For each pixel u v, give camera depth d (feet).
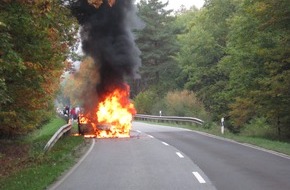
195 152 57.41
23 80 52.24
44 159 46.60
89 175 38.65
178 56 207.00
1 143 67.51
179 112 153.69
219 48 162.91
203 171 40.81
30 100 57.67
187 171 40.83
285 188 32.30
